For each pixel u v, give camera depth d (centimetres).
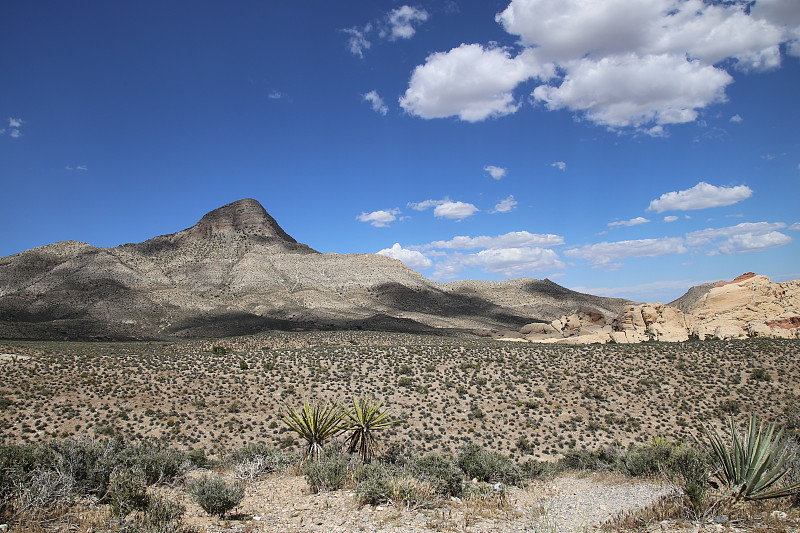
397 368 5006
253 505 1120
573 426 3809
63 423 3456
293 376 4666
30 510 868
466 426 3791
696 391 4322
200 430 3547
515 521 995
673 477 1241
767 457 929
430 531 900
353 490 1262
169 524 844
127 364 4844
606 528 896
